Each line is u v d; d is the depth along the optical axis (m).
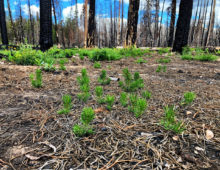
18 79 3.37
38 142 1.34
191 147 1.26
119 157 1.16
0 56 6.16
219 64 5.81
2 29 16.86
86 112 1.38
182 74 4.07
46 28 8.56
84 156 1.17
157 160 1.13
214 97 2.33
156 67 5.20
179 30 9.55
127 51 9.46
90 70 4.63
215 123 1.61
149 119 1.72
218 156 1.16
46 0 8.25
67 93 2.58
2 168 1.05
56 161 1.12
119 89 2.78
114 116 1.78
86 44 14.74
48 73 4.05
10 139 1.37
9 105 2.08
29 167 1.06
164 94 2.50
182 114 1.82
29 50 5.47
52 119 1.72
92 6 13.88
